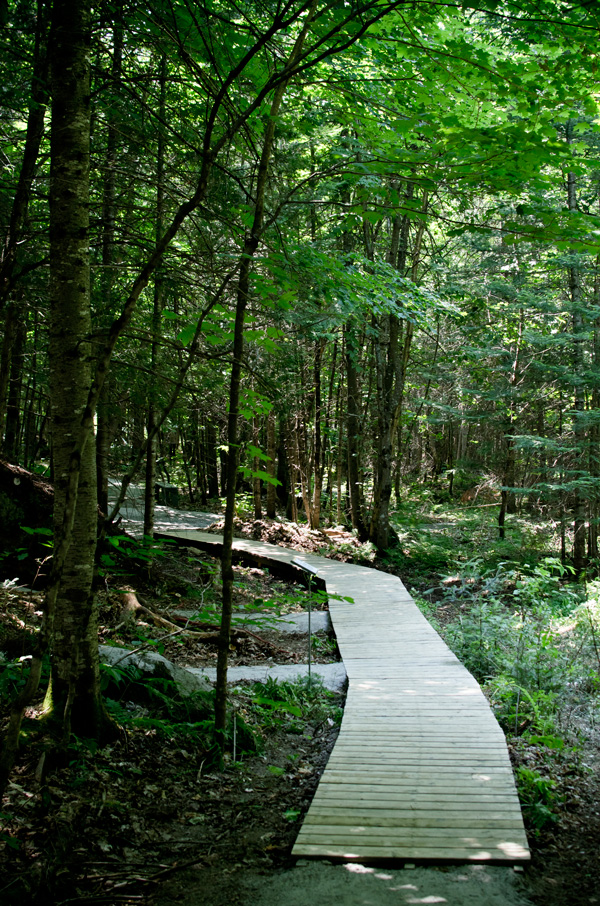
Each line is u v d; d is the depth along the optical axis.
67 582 4.13
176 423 8.72
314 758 5.22
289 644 8.78
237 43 4.83
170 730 4.67
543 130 4.05
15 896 2.81
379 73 5.71
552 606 10.16
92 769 3.99
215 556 14.41
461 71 4.12
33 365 7.64
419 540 16.66
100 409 7.08
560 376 14.11
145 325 6.71
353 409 16.41
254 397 4.65
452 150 4.21
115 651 5.33
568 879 3.59
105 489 9.51
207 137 3.79
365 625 9.16
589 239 4.12
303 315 8.94
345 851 3.69
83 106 4.02
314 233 13.96
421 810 4.17
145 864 3.39
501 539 16.56
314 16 4.38
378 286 8.38
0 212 5.16
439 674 6.95
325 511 20.61
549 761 5.12
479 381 18.31
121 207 4.46
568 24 3.70
